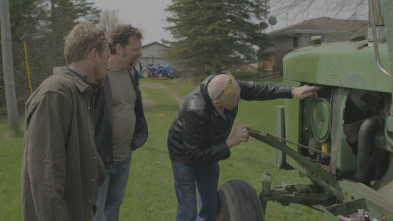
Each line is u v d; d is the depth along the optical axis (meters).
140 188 5.32
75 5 26.16
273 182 5.55
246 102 17.69
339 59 2.49
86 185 2.03
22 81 15.58
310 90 2.81
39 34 15.99
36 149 1.78
